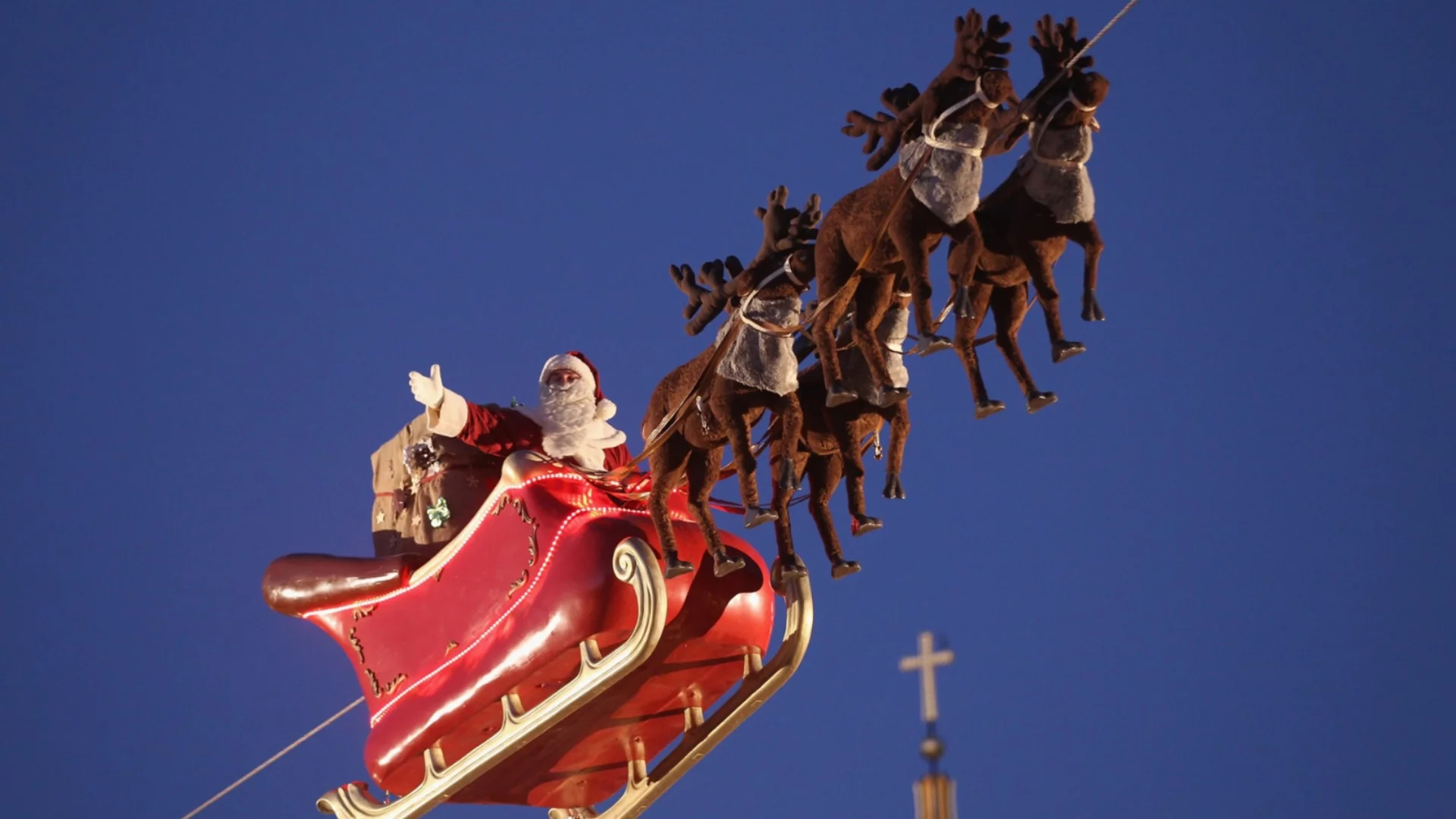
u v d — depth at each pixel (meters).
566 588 26.73
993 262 23.52
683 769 28.47
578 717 28.50
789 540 25.77
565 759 29.91
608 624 26.56
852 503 25.33
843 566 25.83
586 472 28.17
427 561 29.06
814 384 25.84
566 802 31.17
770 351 24.64
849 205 23.59
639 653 25.92
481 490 29.86
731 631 27.58
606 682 26.23
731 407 25.08
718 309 25.19
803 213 24.56
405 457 29.86
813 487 26.36
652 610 25.86
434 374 28.91
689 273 25.53
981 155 22.89
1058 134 22.91
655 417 26.28
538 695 28.09
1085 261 22.88
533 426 29.59
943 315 24.30
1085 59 22.92
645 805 28.91
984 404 23.22
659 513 26.33
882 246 23.23
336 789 30.00
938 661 22.14
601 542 26.84
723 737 28.33
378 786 29.23
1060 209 22.84
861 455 25.44
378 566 28.94
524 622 27.14
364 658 29.23
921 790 21.50
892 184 23.12
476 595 28.02
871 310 23.83
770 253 24.70
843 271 23.62
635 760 29.98
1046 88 22.91
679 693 28.86
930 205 22.70
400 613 28.94
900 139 23.39
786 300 24.69
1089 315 22.75
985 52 22.75
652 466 26.33
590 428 29.44
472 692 27.50
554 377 29.80
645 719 29.22
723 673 28.58
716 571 26.08
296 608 29.70
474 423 29.09
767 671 27.81
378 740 28.66
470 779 27.61
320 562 29.59
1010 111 23.28
